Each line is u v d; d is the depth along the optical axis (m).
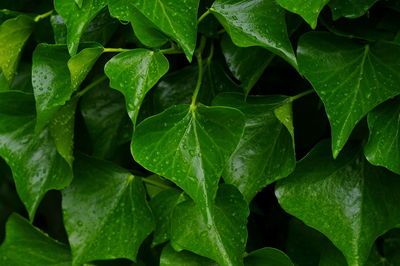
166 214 0.65
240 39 0.60
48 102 0.61
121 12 0.60
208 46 0.67
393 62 0.61
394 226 0.62
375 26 0.63
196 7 0.60
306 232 0.67
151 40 0.61
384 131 0.61
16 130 0.65
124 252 0.65
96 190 0.66
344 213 0.63
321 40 0.62
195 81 0.67
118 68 0.60
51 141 0.66
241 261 0.62
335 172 0.63
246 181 0.63
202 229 0.63
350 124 0.60
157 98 0.66
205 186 0.60
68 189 0.66
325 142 0.63
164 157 0.60
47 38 0.68
